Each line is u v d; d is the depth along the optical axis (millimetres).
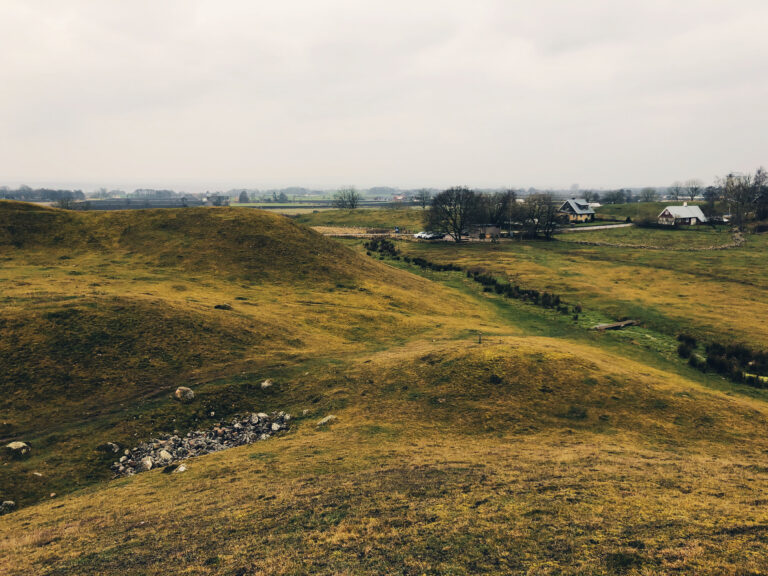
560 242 135875
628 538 13398
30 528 17172
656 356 48031
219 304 47219
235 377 34312
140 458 25000
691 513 14969
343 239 129750
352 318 51688
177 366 35062
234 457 23922
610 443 24516
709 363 44781
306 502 17406
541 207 151500
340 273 68000
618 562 12133
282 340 42531
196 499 18625
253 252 67938
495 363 34250
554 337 54000
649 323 59469
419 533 14438
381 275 73375
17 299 40188
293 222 84250
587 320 61719
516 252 117188
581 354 38250
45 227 68938
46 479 22422
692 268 93750
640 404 29703
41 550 14852
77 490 21875
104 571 13219
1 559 14320
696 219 167875
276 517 16234
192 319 41688
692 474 19516
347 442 25078
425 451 23438
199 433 27797
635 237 142375
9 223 67125
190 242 68500
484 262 103125
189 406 30000
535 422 27516
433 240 138875
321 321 49438
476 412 28641
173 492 19750
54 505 19719
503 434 26078
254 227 75312
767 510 15148
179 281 55812
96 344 35031
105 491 20703
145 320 39531
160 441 26453
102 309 39531
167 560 13656
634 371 36906
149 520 16812
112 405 29406
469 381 32281
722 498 16453
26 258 59281
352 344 44375
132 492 20141
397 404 30172
